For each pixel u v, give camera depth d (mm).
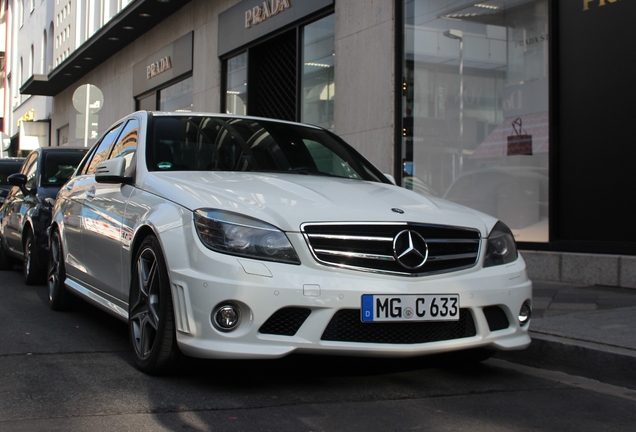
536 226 8094
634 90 7195
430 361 4492
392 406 3496
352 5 10445
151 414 3215
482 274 3855
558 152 7863
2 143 27797
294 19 11961
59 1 31688
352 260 3553
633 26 7219
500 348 3865
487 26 8719
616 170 7340
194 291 3455
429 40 9383
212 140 4898
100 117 23594
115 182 4551
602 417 3463
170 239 3664
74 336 5012
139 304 4023
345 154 5453
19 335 4988
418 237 3691
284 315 3455
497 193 8562
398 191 4445
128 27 18500
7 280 8430
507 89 8492
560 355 4488
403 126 9695
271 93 13195
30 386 3635
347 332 3520
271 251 3459
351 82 10438
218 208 3602
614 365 4180
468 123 8930
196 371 3930
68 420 3102
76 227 5551
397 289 3551
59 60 31484
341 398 3604
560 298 6426
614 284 7145
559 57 7871
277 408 3375
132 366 4109
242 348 3369
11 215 8961
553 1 7898
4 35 48500
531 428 3248
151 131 4809
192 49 16062
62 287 5992
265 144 5074
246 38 13617
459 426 3223
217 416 3213
